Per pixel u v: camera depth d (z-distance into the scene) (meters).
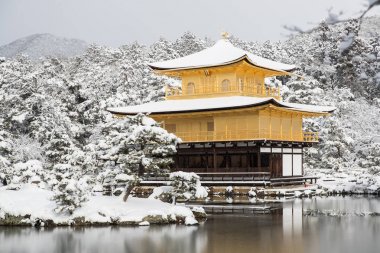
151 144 39.78
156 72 70.94
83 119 91.12
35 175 45.22
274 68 69.75
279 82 91.12
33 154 73.75
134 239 31.47
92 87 98.94
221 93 67.62
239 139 60.47
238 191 58.62
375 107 103.62
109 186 48.34
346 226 36.03
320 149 83.75
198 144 64.00
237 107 59.78
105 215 37.19
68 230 34.97
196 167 65.31
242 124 62.28
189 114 64.25
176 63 70.25
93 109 89.38
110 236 32.53
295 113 66.75
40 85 84.50
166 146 39.78
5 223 37.06
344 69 109.12
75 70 144.12
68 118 83.44
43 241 31.23
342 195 60.94
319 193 60.56
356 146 89.75
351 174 72.88
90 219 36.81
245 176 59.94
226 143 61.91
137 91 91.81
